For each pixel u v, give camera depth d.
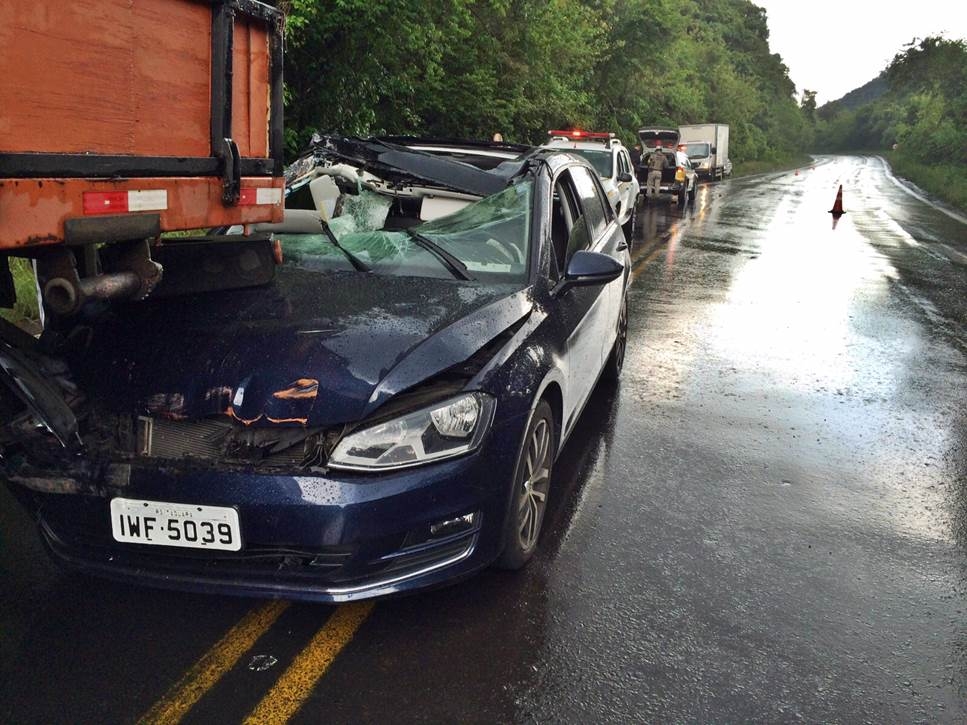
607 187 12.48
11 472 2.84
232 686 2.71
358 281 3.59
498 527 3.09
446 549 2.96
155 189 2.68
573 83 26.00
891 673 2.96
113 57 2.49
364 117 12.96
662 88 42.19
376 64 12.56
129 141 2.58
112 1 2.46
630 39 32.28
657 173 24.12
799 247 15.42
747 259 13.48
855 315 9.32
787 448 5.18
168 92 2.71
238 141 3.07
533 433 3.38
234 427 2.81
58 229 2.35
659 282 10.95
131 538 2.76
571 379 3.99
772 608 3.34
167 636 2.96
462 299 3.43
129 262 2.78
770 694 2.80
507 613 3.19
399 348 2.98
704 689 2.81
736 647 3.06
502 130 20.42
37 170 2.27
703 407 5.88
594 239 5.08
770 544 3.90
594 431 5.29
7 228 2.20
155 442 2.83
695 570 3.61
